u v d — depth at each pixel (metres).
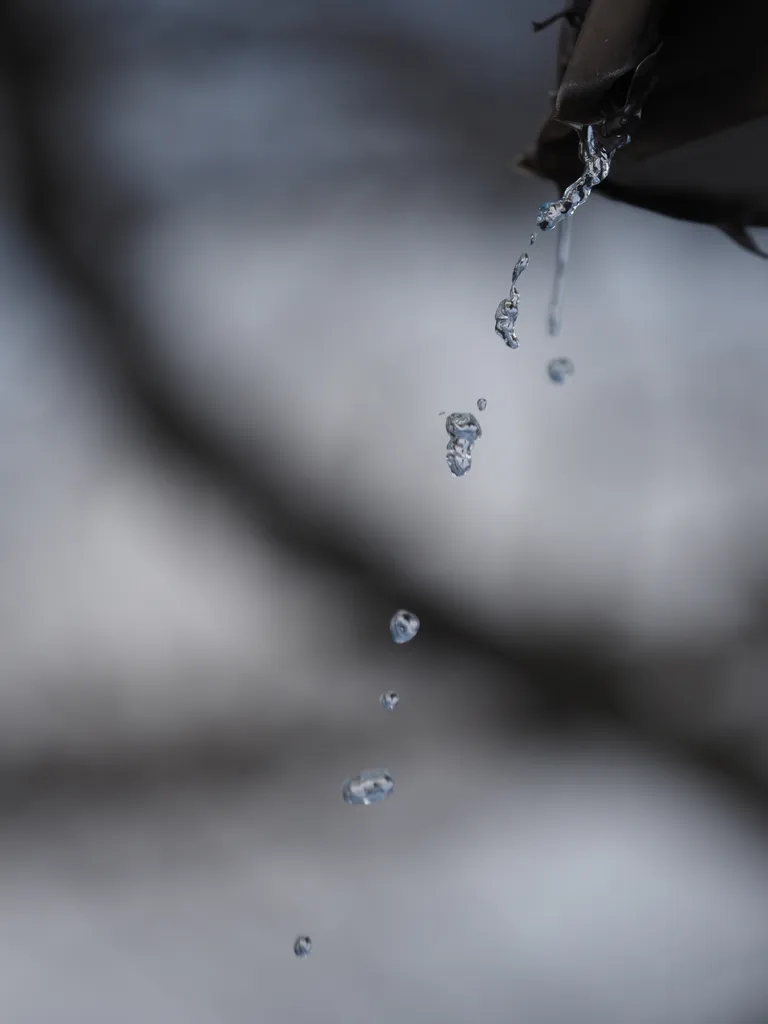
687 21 0.34
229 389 0.79
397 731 0.79
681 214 0.41
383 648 0.77
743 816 0.76
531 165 0.41
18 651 0.79
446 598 0.76
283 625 0.78
